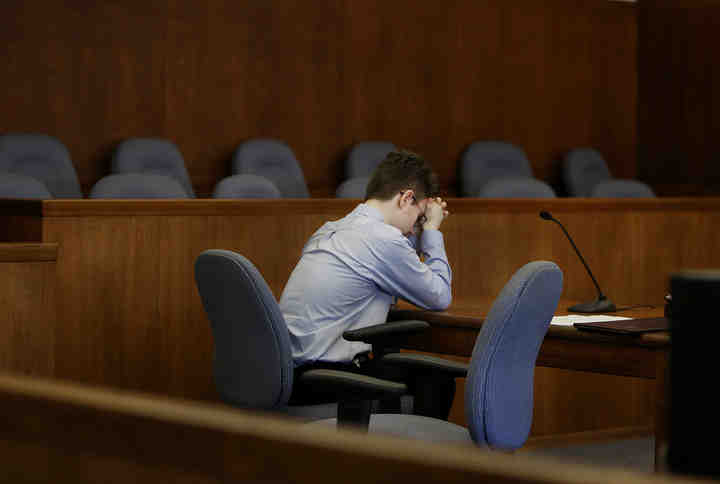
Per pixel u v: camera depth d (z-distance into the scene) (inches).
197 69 286.7
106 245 139.6
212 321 106.9
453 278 172.1
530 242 178.4
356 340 110.6
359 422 93.5
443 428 97.6
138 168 256.5
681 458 29.2
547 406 179.9
